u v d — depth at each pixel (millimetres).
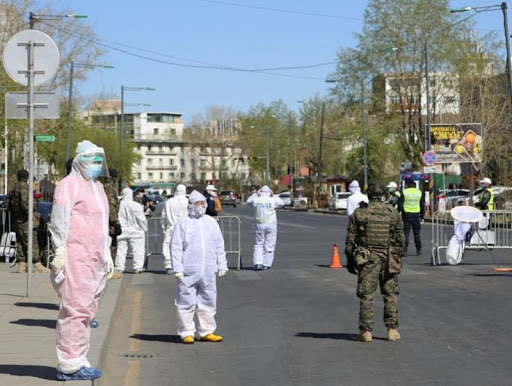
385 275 10977
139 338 11523
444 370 9125
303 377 8922
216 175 164250
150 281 19062
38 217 18922
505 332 11484
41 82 13773
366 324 10898
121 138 83562
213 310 11188
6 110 13938
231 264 23031
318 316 13281
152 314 13883
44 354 9430
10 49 13664
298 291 16594
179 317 11047
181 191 20641
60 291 8062
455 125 50406
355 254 10867
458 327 11945
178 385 8680
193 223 10984
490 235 23000
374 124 64875
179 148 182500
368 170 83250
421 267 20875
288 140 127062
